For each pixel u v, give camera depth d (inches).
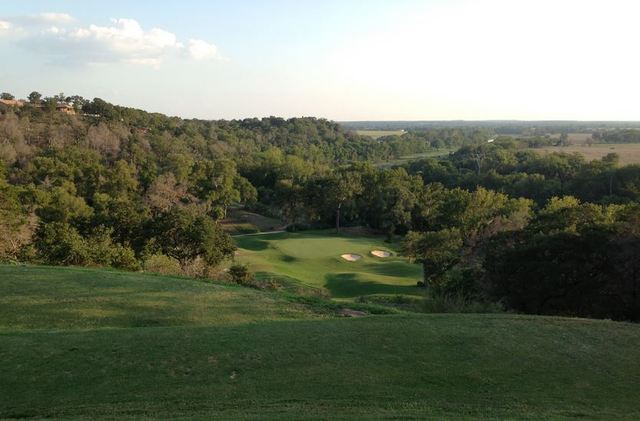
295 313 657.0
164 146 3705.7
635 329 551.5
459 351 481.1
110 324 581.6
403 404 382.3
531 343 503.2
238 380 417.7
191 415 354.6
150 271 1087.0
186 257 1320.1
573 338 518.9
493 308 864.3
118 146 3410.4
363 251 2153.1
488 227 1705.2
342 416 348.5
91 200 2482.8
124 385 405.4
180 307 645.3
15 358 443.8
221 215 2743.6
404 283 1663.4
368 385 414.3
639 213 1097.4
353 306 709.3
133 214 1417.3
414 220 2787.9
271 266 1739.7
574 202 2032.5
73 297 655.1
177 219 1346.0
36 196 1828.2
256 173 3710.6
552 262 1015.0
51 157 2672.2
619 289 972.6
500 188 3179.1
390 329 531.8
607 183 2760.8
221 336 504.7
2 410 362.6
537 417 364.5
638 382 436.8
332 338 505.0
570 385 426.3
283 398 388.5
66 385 402.6
